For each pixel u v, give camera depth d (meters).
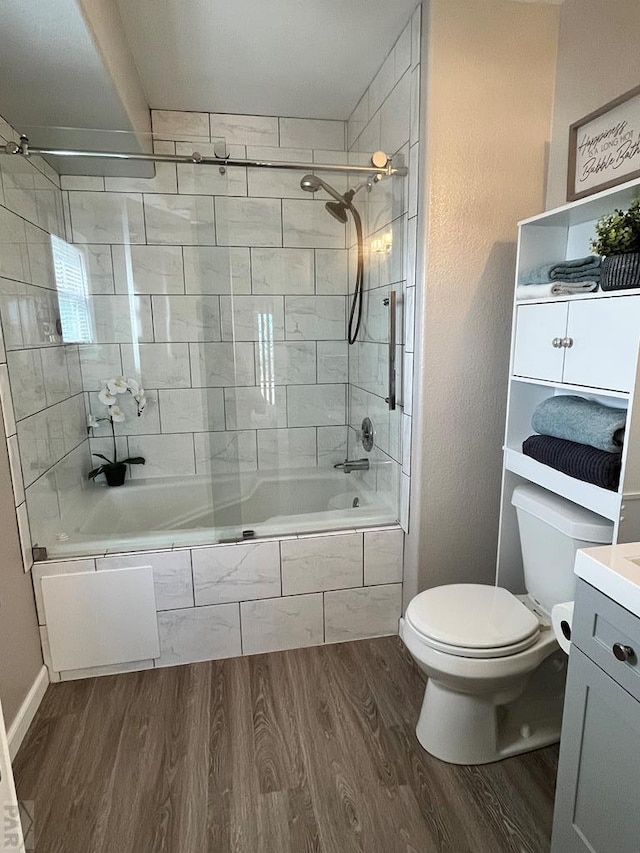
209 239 2.74
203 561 2.02
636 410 1.27
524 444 1.73
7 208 1.89
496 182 1.89
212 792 1.49
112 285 2.70
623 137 1.48
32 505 1.93
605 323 1.35
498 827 1.39
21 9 1.35
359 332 2.79
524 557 1.80
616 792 1.03
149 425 2.87
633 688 0.96
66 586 1.92
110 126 2.18
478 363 2.00
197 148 2.33
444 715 1.59
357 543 2.16
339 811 1.43
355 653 2.15
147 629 2.02
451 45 1.78
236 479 2.86
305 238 2.85
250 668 2.05
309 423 3.04
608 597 1.02
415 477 2.06
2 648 1.62
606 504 1.37
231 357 2.89
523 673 1.48
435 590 1.75
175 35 2.00
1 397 1.72
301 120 2.80
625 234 1.29
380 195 2.32
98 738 1.70
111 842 1.35
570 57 1.79
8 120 2.04
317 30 1.98
